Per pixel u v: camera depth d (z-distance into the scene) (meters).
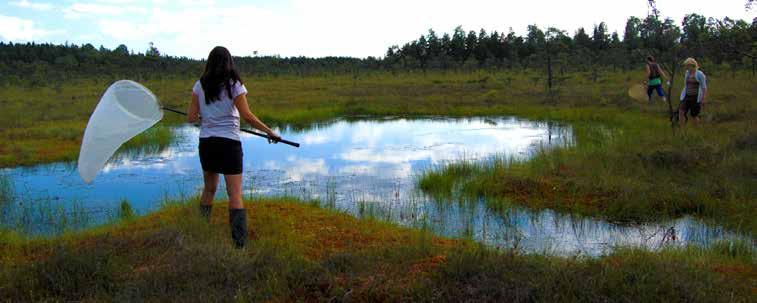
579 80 27.88
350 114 19.08
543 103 19.34
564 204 6.93
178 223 5.14
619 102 17.47
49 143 11.98
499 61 47.75
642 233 5.90
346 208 7.02
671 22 11.43
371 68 50.47
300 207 6.11
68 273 3.87
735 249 5.07
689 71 11.08
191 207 5.81
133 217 6.12
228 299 3.53
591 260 4.03
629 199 6.72
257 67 48.88
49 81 35.31
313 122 16.92
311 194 7.89
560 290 3.47
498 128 14.87
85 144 4.41
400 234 5.23
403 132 14.49
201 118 4.66
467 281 3.63
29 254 4.67
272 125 16.22
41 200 7.63
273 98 23.66
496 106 19.25
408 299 3.46
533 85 26.17
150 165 10.15
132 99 4.62
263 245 4.62
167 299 3.52
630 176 7.68
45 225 6.38
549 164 8.59
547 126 14.97
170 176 9.19
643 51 21.67
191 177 9.11
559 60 35.16
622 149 9.34
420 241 4.74
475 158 10.38
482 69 43.84
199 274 3.86
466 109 18.84
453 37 60.03
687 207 6.60
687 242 5.51
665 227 6.08
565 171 8.17
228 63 4.51
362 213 6.59
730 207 6.36
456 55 58.31
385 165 10.04
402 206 7.16
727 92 17.28
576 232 5.98
